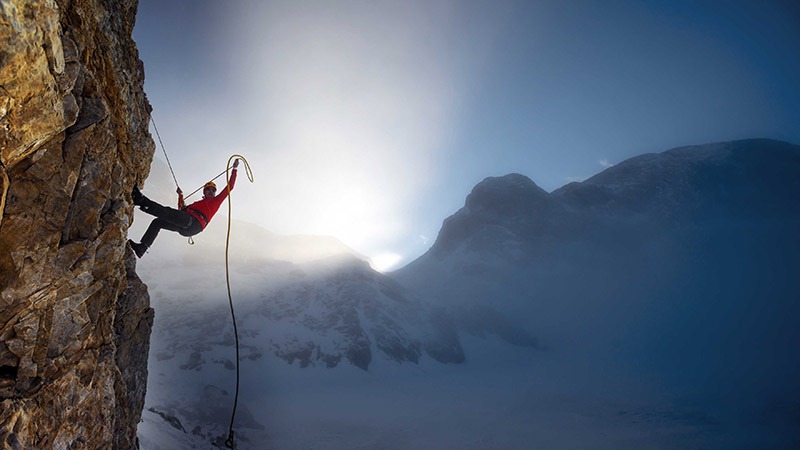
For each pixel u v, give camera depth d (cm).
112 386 538
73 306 426
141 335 778
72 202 407
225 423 3538
